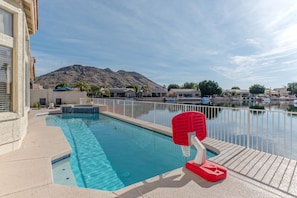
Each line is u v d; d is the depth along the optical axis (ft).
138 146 19.31
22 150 13.74
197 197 7.75
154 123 26.48
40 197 7.68
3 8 12.65
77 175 12.36
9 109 13.33
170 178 9.50
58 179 11.67
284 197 7.78
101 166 13.98
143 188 8.52
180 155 16.37
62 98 66.69
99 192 8.17
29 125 24.56
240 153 13.44
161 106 27.17
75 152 17.30
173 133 10.19
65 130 27.78
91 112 46.73
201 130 10.71
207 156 15.05
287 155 20.20
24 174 9.77
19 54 13.80
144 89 239.50
